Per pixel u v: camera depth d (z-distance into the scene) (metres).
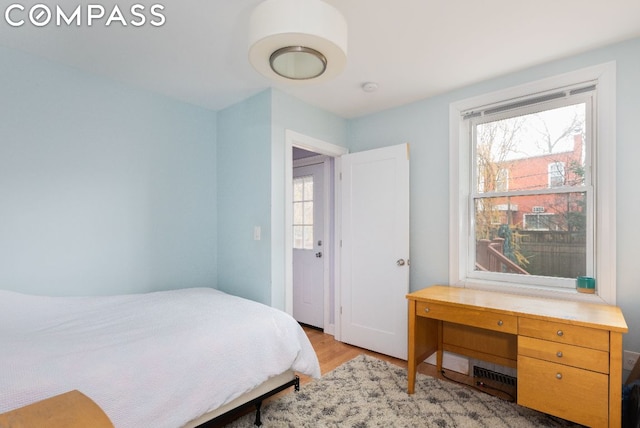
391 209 3.04
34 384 1.23
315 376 2.17
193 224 3.07
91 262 2.44
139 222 2.71
